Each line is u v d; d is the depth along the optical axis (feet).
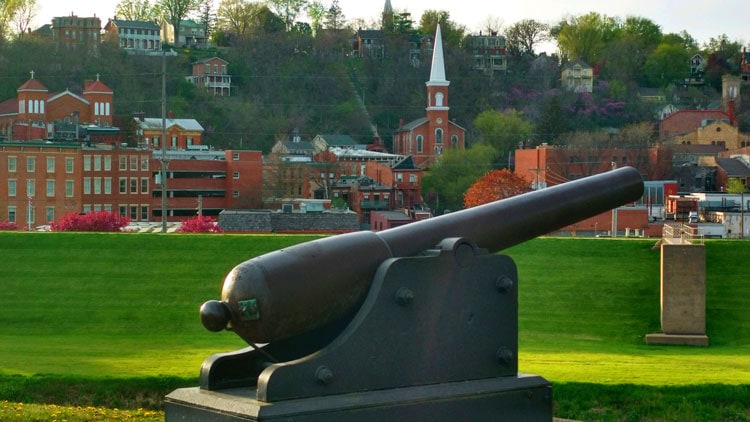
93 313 125.39
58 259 135.85
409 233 38.73
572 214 43.27
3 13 638.94
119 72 615.57
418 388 36.55
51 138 439.22
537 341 123.95
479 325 37.88
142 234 140.36
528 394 38.60
